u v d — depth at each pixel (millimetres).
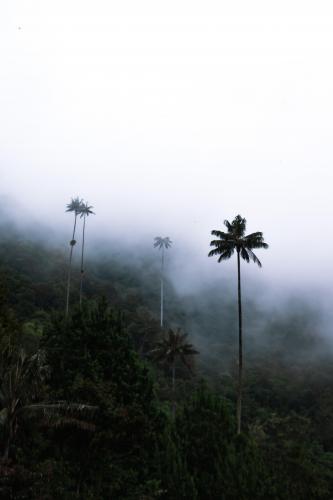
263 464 30203
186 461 27719
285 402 92938
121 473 23406
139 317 92000
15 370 19797
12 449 19125
